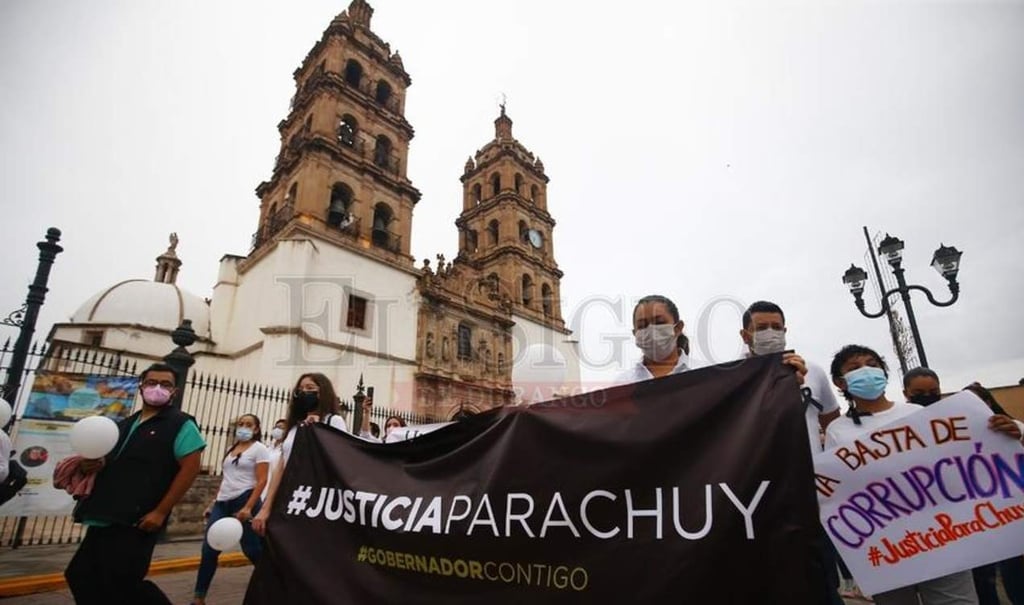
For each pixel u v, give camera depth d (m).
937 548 2.96
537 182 43.78
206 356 24.11
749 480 2.40
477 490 3.04
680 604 2.31
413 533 3.06
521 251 37.69
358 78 32.44
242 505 5.85
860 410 3.65
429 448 3.41
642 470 2.66
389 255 27.70
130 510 3.49
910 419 3.23
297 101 31.75
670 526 2.48
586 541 2.63
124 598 3.40
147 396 3.96
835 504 3.18
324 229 25.00
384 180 28.97
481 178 43.34
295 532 3.40
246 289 26.50
